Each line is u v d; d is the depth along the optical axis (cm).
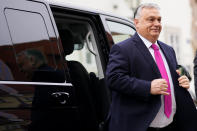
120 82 340
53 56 358
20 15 336
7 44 315
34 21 348
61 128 348
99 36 441
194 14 2289
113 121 352
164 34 2052
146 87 334
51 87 343
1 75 304
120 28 470
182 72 364
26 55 330
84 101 455
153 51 362
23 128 311
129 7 1711
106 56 440
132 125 341
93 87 465
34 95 324
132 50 352
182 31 2206
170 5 2114
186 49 2239
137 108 343
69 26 445
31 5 351
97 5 1605
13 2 333
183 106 362
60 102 349
